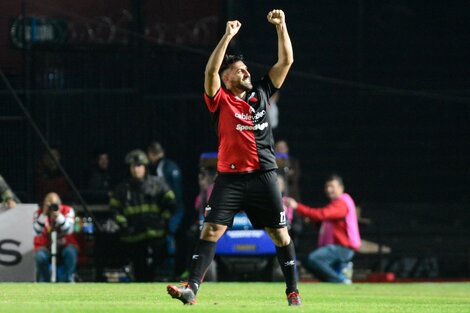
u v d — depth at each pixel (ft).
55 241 196.24
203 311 93.97
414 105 261.44
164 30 250.78
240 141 103.19
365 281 226.79
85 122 245.65
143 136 247.29
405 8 263.90
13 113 237.45
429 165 260.01
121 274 212.84
